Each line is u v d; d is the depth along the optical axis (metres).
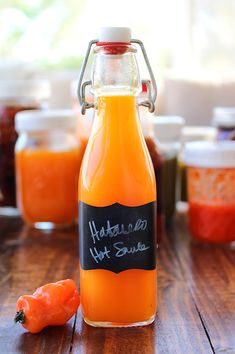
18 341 0.45
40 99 0.90
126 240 0.46
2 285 0.57
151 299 0.47
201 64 2.09
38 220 0.80
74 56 2.23
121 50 0.46
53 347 0.44
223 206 0.69
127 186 0.46
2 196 0.89
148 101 0.48
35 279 0.58
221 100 1.52
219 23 2.05
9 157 0.87
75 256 0.66
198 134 1.08
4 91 0.87
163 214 0.76
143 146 0.47
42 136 0.79
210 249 0.69
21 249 0.70
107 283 0.46
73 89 0.85
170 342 0.44
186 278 0.58
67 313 0.46
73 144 0.81
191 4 2.07
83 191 0.46
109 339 0.45
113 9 2.22
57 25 2.23
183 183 0.95
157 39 2.18
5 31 2.23
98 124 0.47
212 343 0.44
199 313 0.49
